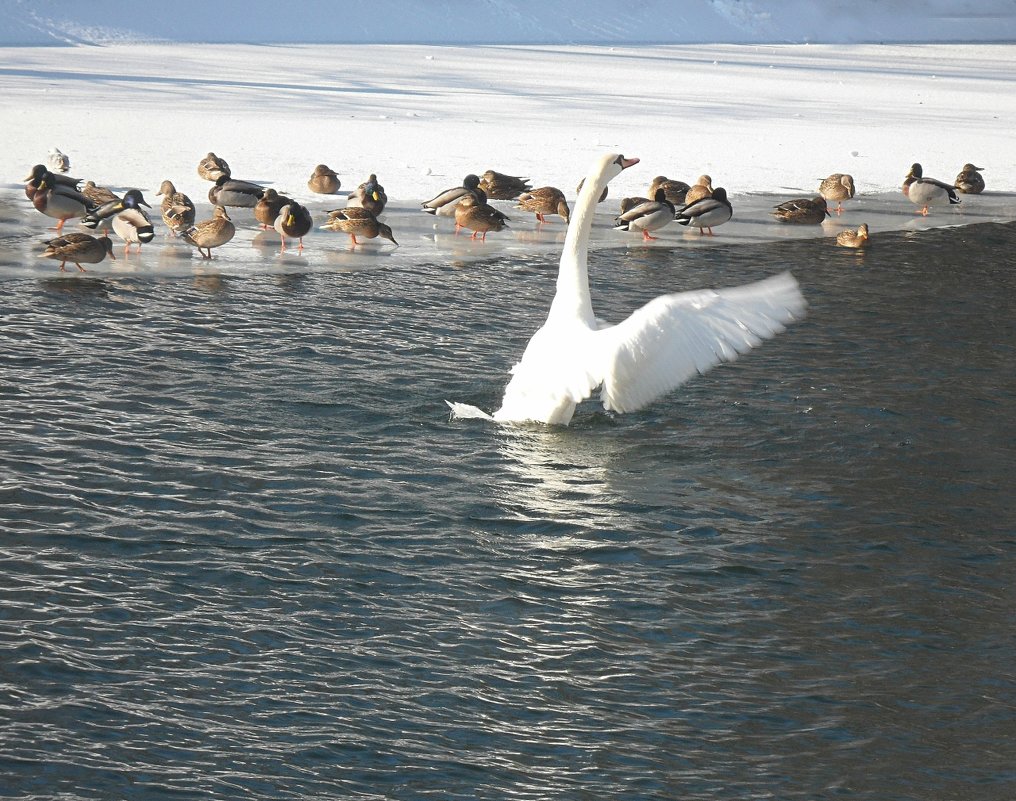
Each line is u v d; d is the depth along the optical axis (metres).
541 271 25.30
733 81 82.31
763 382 17.59
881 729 9.30
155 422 15.00
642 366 11.71
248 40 108.38
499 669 9.86
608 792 8.38
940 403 16.94
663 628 10.66
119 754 8.45
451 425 15.23
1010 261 27.62
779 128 52.47
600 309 22.48
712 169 40.00
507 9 134.88
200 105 51.16
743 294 11.34
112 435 14.47
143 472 13.45
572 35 134.25
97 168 34.22
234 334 19.09
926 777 8.73
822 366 18.53
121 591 10.77
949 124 56.94
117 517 12.27
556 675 9.83
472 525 12.51
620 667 10.01
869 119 57.97
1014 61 128.50
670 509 13.09
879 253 28.27
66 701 9.02
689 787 8.48
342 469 13.79
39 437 14.27
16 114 44.41
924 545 12.52
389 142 42.66
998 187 38.97
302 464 13.88
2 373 16.48
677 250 28.12
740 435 15.40
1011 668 10.24
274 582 11.09
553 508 12.98
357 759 8.56
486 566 11.64
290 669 9.67
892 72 101.56
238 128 44.41
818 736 9.18
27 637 9.87
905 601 11.34
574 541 12.26
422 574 11.42
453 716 9.18
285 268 24.30
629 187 36.25
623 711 9.38
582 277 14.28
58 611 10.34
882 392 17.34
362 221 26.89
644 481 13.80
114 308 20.33
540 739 8.95
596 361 12.04
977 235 30.84
